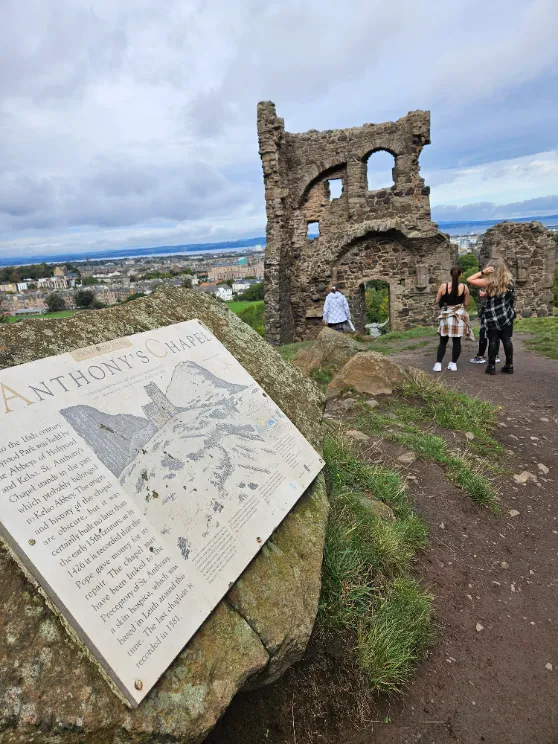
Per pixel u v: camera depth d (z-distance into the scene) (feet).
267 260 43.09
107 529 4.84
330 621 7.20
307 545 6.77
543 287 45.34
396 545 9.01
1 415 4.93
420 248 41.55
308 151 43.24
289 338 45.91
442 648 7.72
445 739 6.33
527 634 8.08
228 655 4.99
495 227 45.83
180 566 5.12
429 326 40.96
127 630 4.38
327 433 13.20
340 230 43.83
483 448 14.23
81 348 6.45
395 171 41.09
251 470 6.80
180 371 7.25
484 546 10.18
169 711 4.31
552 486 12.47
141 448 5.78
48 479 4.78
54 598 4.22
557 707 6.86
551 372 21.57
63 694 3.94
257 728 5.93
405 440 13.98
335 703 6.48
